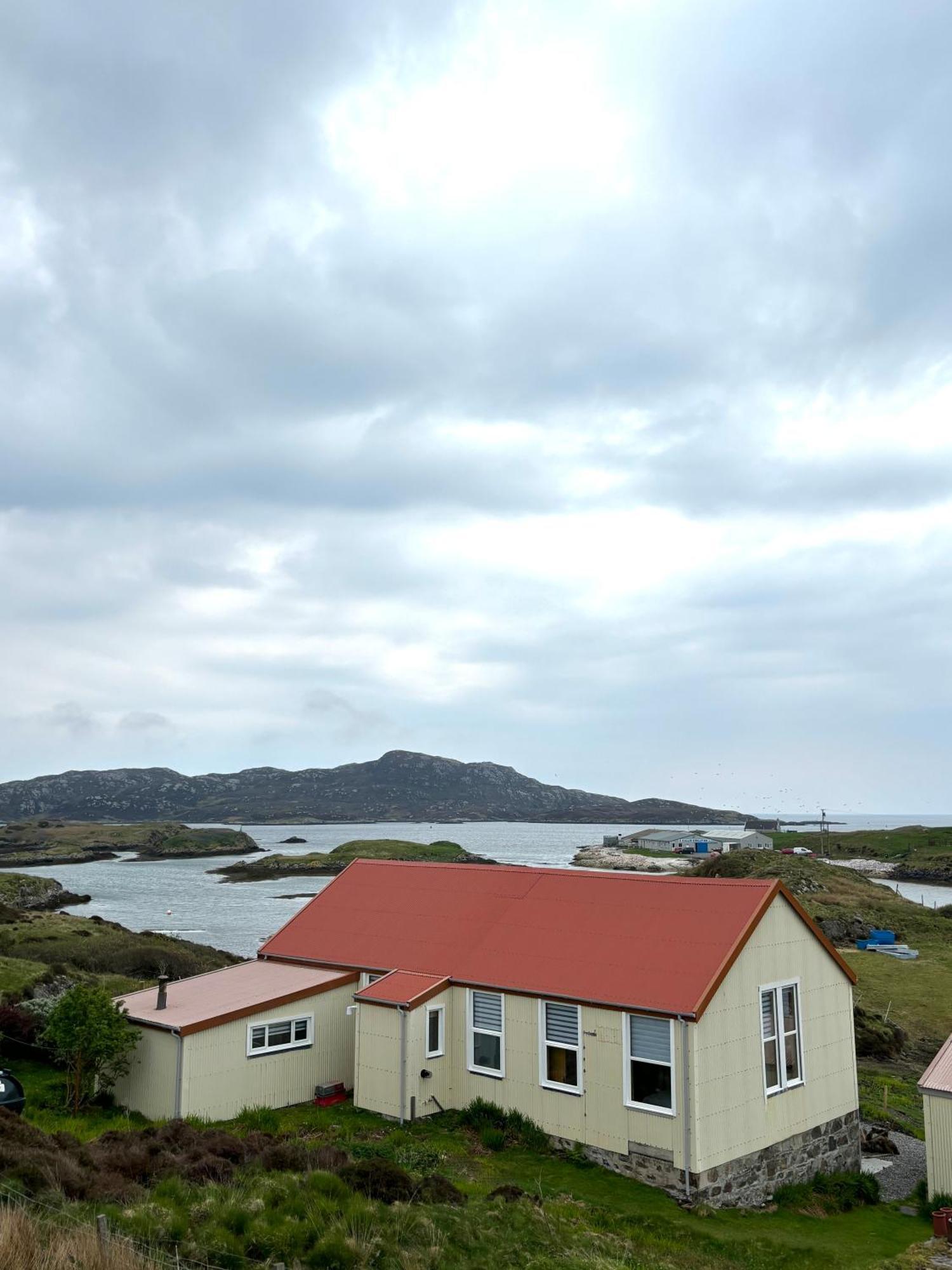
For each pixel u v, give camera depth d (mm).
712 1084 20312
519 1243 14828
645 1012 20500
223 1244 12312
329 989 25609
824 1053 24062
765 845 184000
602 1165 20969
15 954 43344
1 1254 10164
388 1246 13219
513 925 25781
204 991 25922
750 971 21938
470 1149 21438
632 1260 15492
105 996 23500
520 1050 22797
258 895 120125
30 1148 14828
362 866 32844
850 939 72312
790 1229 19375
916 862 154500
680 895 24328
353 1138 21531
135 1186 14398
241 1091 23484
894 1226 20422
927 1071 22734
